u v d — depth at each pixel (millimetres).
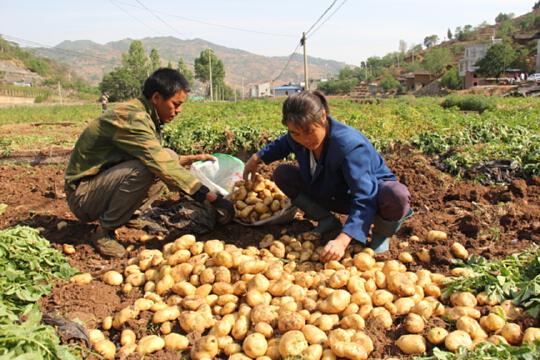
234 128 10391
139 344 2949
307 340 2875
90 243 4527
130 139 4133
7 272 3508
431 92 84000
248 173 4730
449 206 5559
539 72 75062
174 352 2945
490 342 2713
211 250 3785
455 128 11906
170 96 4215
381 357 2805
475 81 76688
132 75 99562
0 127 20656
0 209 5246
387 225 3875
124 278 3895
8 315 2830
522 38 96000
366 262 3570
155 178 4363
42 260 3834
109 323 3234
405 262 3908
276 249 4000
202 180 4953
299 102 3408
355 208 3619
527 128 11117
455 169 7074
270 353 2836
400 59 152375
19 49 145750
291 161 7984
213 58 115125
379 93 97750
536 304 2969
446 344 2732
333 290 3209
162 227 4836
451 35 171125
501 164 6859
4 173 8156
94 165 4348
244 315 3127
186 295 3426
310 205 4363
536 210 5082
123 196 4227
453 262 3768
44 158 9305
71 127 20531
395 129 12352
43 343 2562
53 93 93875
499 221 4602
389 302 3178
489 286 3156
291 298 3199
